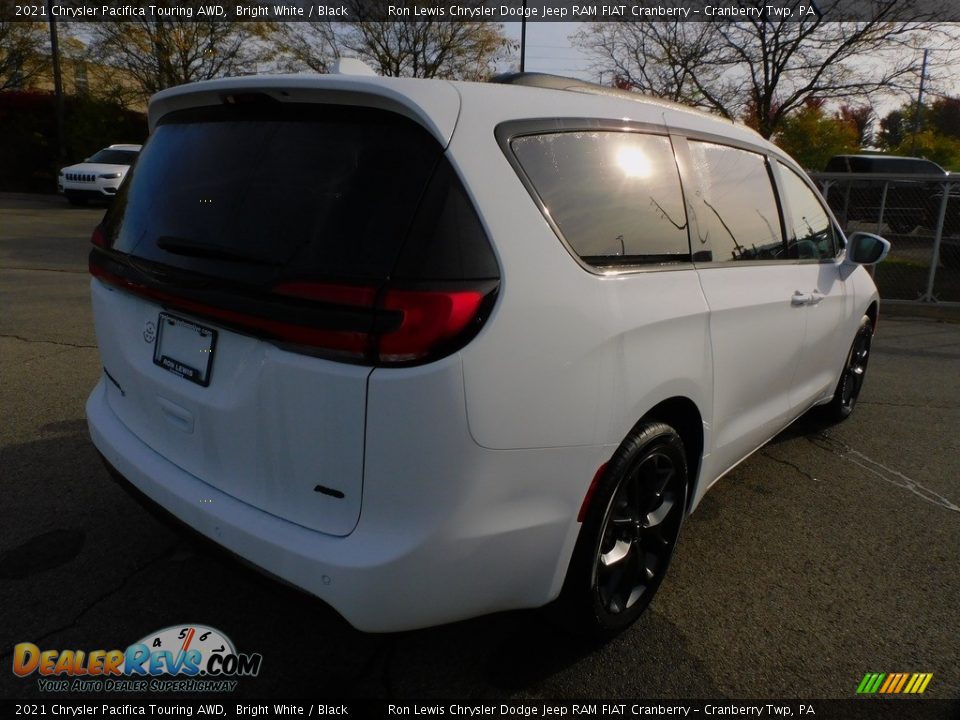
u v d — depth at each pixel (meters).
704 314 2.65
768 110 13.77
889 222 12.02
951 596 2.98
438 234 1.86
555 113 2.30
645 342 2.34
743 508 3.71
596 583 2.38
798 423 5.04
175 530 2.29
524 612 2.72
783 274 3.42
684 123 2.88
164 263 2.24
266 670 2.38
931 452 4.59
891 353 7.39
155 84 26.77
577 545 2.28
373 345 1.79
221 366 2.11
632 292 2.33
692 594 2.92
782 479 4.09
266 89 2.14
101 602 2.67
